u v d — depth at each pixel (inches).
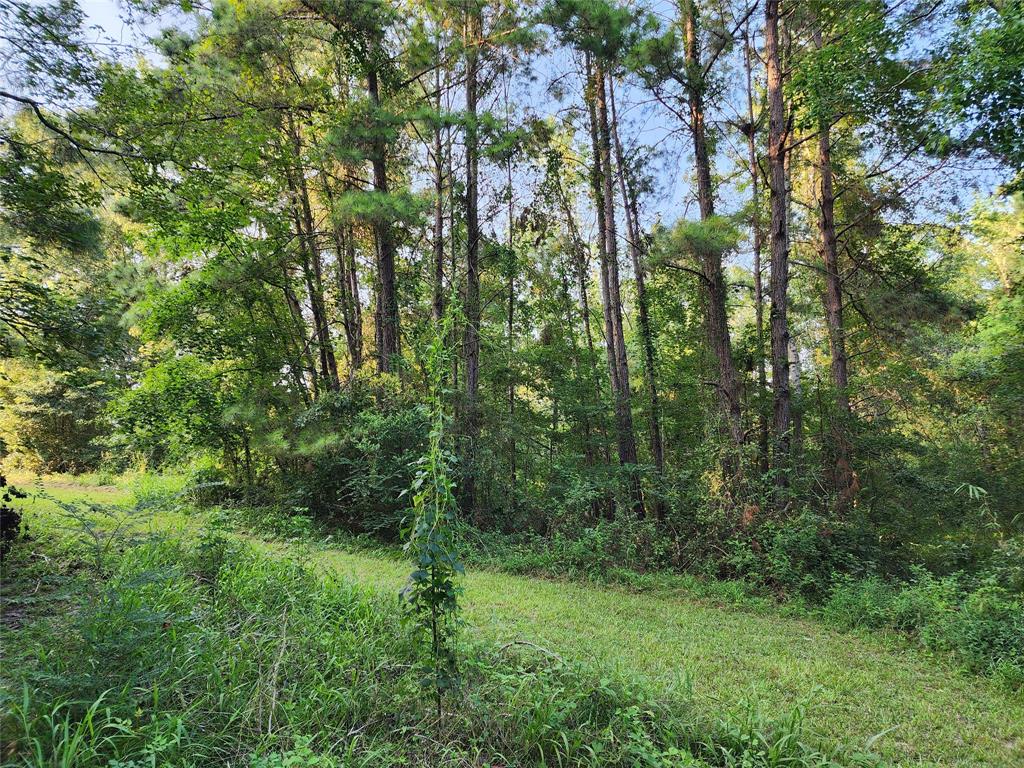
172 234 434.3
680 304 617.9
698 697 156.2
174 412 504.7
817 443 454.6
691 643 217.8
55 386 720.3
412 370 506.9
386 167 538.3
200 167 328.2
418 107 441.7
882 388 524.4
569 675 144.4
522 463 615.8
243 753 103.4
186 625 138.6
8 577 173.8
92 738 90.9
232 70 420.2
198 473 488.1
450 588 127.5
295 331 589.0
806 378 569.6
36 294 246.8
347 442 445.1
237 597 167.3
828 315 535.2
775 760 117.8
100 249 275.6
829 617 275.3
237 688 117.6
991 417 467.5
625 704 134.9
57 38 222.1
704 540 378.6
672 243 374.0
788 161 562.9
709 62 455.5
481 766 112.4
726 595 314.0
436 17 486.9
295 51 489.4
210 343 519.2
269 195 509.4
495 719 123.5
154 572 145.4
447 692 130.1
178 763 95.5
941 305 466.6
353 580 228.8
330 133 434.0
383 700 127.9
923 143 301.3
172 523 302.0
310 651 143.1
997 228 522.6
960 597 255.9
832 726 150.2
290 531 369.1
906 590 265.6
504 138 465.1
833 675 190.2
